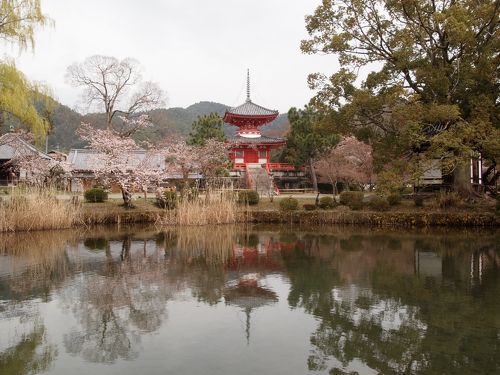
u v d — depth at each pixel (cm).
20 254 1258
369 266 1087
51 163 2689
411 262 1138
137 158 2862
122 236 1678
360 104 1959
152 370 484
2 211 1688
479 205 2062
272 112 4391
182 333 601
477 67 1914
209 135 3797
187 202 2127
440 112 1702
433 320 657
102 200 2392
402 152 2027
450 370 486
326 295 805
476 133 1725
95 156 2644
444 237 1636
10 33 1664
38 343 568
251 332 604
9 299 774
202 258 1206
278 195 3291
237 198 2348
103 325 637
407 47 1941
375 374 476
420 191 2558
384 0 2017
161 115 4762
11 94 1642
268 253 1289
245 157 4316
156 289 846
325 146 3644
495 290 837
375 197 2288
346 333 602
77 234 1719
